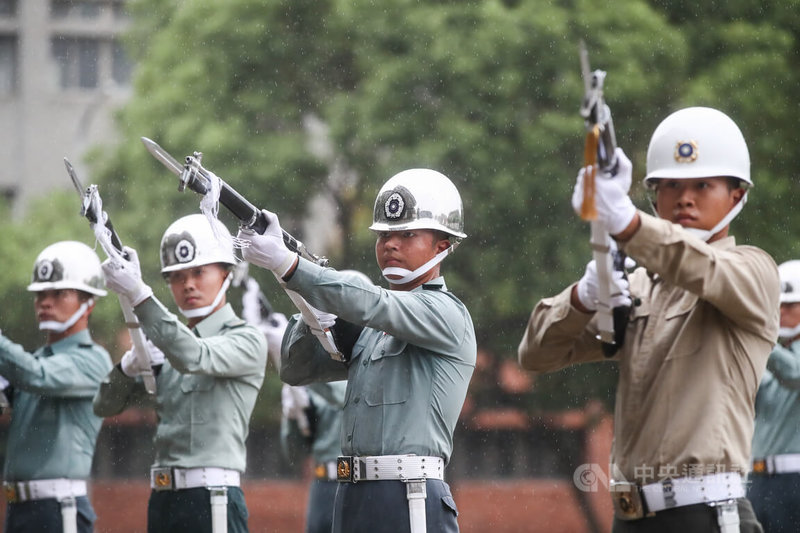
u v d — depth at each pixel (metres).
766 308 18.45
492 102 58.41
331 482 37.47
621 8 58.69
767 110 58.09
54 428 31.41
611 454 19.52
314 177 62.03
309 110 63.03
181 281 27.92
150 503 27.84
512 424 80.81
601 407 67.81
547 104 58.66
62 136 93.25
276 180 61.06
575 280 58.09
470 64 58.38
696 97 57.38
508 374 68.06
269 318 30.80
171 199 62.47
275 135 62.19
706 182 19.64
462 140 57.62
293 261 19.42
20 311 70.25
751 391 18.69
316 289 19.52
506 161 58.00
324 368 22.55
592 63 57.81
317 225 68.62
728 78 58.09
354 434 21.31
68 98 93.44
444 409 21.03
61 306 31.83
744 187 19.98
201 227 28.11
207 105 62.19
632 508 18.88
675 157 19.72
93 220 23.52
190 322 28.31
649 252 17.47
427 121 59.06
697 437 18.30
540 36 58.34
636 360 19.03
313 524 37.59
